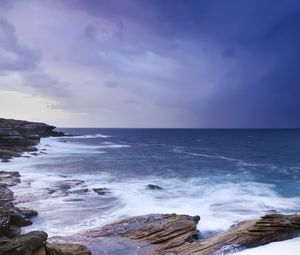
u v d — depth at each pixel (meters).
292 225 15.33
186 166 45.56
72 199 23.53
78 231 16.84
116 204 22.38
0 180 27.94
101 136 160.50
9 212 16.73
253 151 75.06
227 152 72.50
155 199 23.86
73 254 12.60
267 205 21.97
